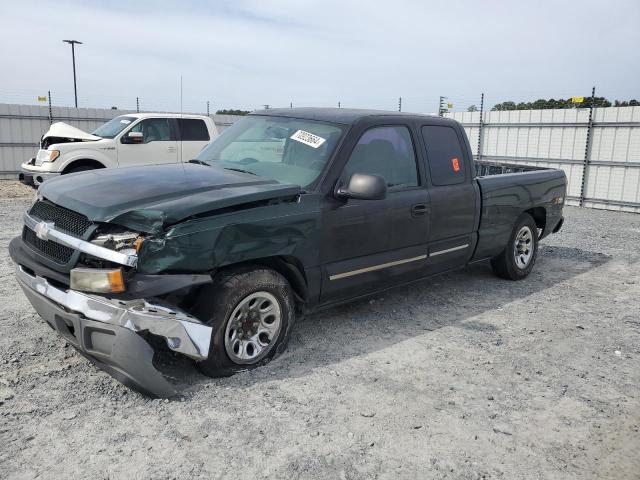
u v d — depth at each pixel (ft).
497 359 14.32
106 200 11.37
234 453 9.62
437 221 16.81
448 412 11.47
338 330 15.64
